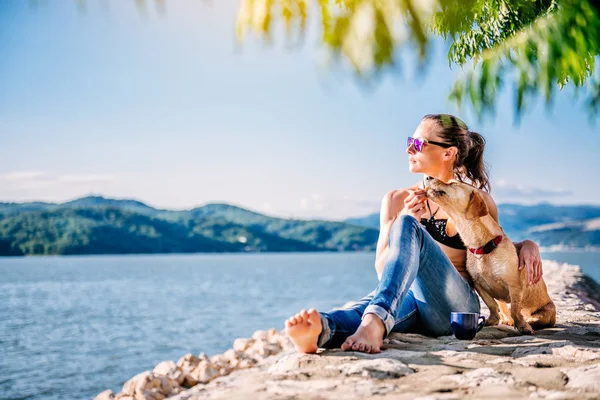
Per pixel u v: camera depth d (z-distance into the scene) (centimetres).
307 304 4428
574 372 270
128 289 6962
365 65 68
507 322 421
